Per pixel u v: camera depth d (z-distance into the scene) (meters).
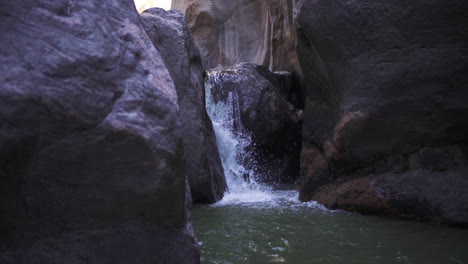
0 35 1.56
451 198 4.52
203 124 6.65
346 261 3.23
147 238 2.00
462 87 4.69
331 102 5.96
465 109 4.68
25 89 1.55
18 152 1.58
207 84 8.93
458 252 3.48
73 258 1.80
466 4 4.51
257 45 14.37
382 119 5.15
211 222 4.72
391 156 5.24
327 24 5.36
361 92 5.24
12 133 1.54
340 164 5.78
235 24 14.92
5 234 1.66
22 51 1.58
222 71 9.34
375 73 5.11
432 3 4.66
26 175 1.64
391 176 5.14
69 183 1.75
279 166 9.37
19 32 1.60
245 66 9.66
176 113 1.97
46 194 1.71
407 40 4.88
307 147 6.45
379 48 5.06
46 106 1.59
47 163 1.67
